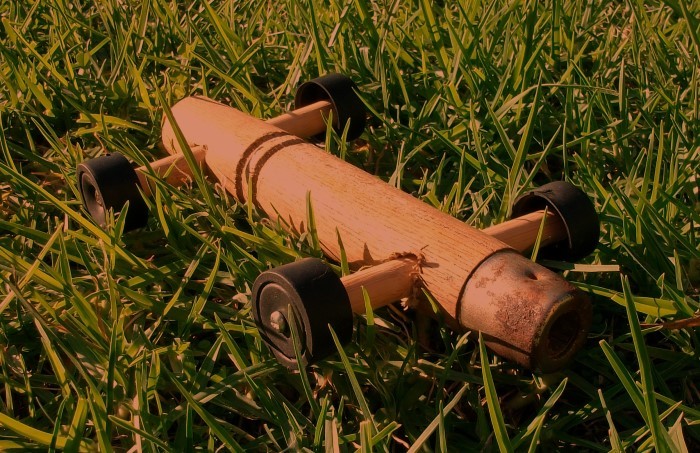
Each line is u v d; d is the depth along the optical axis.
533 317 0.36
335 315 0.37
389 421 0.38
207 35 0.63
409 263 0.39
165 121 0.52
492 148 0.51
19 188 0.49
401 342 0.41
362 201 0.42
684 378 0.40
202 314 0.42
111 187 0.45
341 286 0.37
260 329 0.39
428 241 0.39
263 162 0.46
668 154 0.50
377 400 0.39
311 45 0.58
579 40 0.62
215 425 0.35
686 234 0.45
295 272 0.37
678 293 0.41
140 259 0.44
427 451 0.37
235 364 0.40
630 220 0.45
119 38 0.59
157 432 0.37
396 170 0.49
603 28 0.64
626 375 0.34
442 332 0.41
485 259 0.38
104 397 0.38
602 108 0.53
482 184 0.50
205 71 0.59
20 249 0.45
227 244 0.44
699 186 0.49
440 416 0.34
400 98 0.57
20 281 0.41
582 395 0.40
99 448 0.36
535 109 0.46
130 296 0.41
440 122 0.54
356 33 0.60
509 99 0.54
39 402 0.39
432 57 0.60
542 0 0.63
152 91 0.57
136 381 0.37
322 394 0.40
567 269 0.42
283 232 0.45
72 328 0.40
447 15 0.60
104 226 0.46
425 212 0.41
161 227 0.47
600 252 0.44
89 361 0.39
